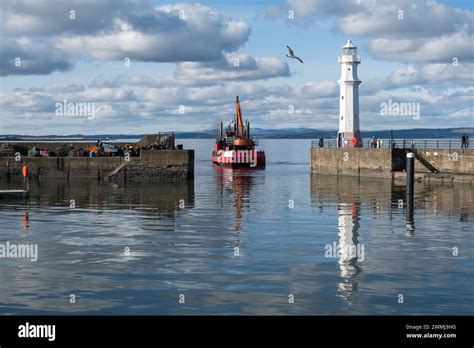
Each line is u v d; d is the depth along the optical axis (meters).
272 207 37.47
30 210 36.12
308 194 46.25
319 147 70.88
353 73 68.75
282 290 17.31
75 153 62.62
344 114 69.12
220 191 49.09
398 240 25.14
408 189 42.75
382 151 61.50
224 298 16.61
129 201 41.09
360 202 40.16
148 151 59.25
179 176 59.59
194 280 18.41
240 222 30.61
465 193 45.75
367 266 20.16
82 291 17.30
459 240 25.11
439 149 58.09
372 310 15.66
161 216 33.12
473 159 54.72
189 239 25.47
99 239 25.56
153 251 22.84
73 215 33.72
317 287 17.59
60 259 21.48
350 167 65.81
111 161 59.72
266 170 85.25
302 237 25.91
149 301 16.38
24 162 59.91
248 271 19.50
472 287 17.58
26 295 16.95
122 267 20.16
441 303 16.14
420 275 18.91
